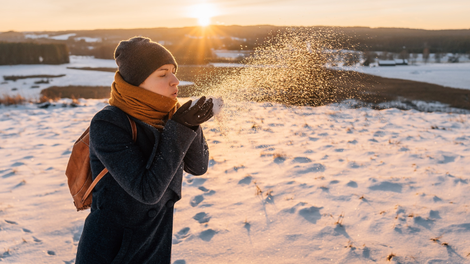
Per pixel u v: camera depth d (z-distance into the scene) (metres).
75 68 83.50
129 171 1.03
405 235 2.89
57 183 4.45
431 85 41.53
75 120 8.95
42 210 3.64
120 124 1.09
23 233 3.16
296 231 3.02
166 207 1.27
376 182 4.14
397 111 10.06
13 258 2.74
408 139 6.61
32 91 39.25
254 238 2.93
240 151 5.77
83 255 1.12
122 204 1.13
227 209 3.53
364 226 3.08
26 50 96.06
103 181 1.14
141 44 1.09
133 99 1.11
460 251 2.63
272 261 2.57
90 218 1.15
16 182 4.48
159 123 1.17
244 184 4.22
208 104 1.10
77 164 1.25
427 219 3.17
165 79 1.13
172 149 1.07
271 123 7.96
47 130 7.73
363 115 9.33
